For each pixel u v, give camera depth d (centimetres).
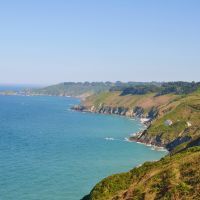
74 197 10106
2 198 9769
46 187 10838
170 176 6638
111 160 14800
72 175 12212
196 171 6462
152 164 7844
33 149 16600
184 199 5888
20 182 11200
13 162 13812
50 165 13500
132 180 7538
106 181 7675
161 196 6238
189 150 8062
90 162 14250
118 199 6812
